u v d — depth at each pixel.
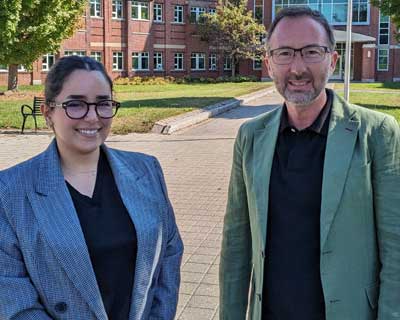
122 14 50.59
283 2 55.22
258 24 54.47
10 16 25.00
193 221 7.73
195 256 6.28
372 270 2.60
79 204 2.53
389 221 2.52
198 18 54.19
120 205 2.59
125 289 2.52
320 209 2.58
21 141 15.58
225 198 9.09
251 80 53.59
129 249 2.53
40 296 2.40
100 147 2.71
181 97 28.95
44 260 2.39
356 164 2.55
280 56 2.64
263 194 2.70
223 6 53.09
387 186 2.53
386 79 53.75
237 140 2.97
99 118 2.56
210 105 24.03
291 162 2.67
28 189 2.47
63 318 2.40
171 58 54.50
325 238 2.54
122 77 50.09
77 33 46.38
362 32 53.59
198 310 4.92
